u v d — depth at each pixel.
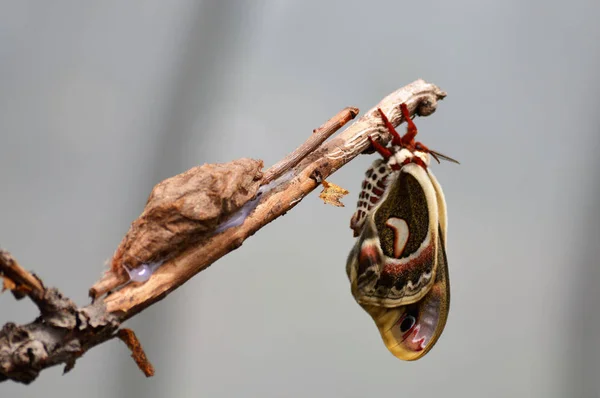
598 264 0.83
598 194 0.83
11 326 0.51
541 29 0.82
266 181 0.54
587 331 0.83
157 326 0.74
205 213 0.52
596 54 0.82
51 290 0.51
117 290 0.52
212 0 0.74
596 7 0.81
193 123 0.74
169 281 0.52
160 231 0.52
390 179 0.57
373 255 0.55
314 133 0.55
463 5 0.81
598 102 0.83
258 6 0.76
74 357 0.51
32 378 0.51
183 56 0.74
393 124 0.57
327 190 0.56
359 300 0.56
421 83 0.58
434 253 0.55
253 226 0.54
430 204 0.55
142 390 0.73
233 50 0.75
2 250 0.50
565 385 0.83
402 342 0.56
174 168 0.74
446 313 0.55
